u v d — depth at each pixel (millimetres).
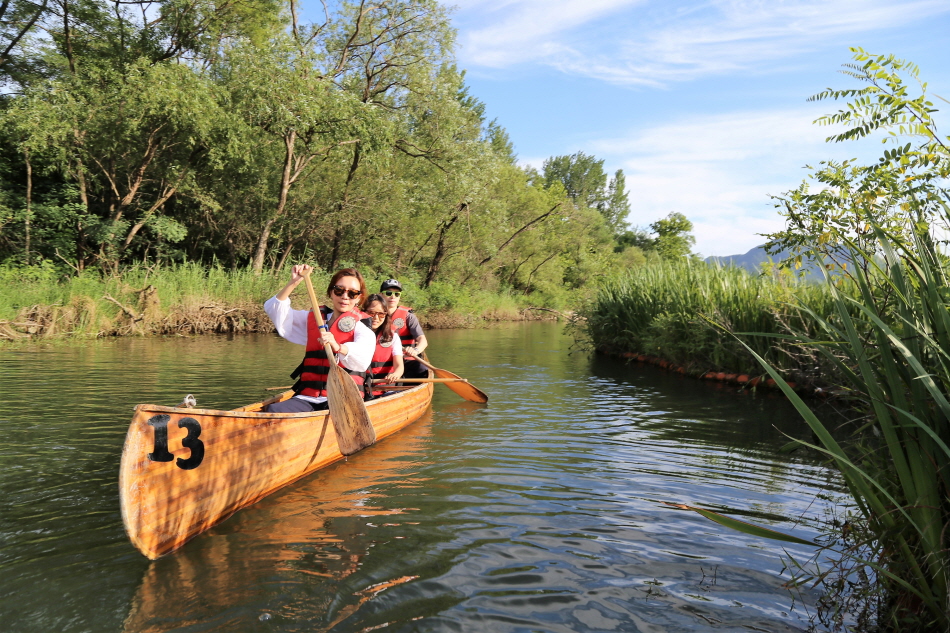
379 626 2209
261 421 3455
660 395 7387
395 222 23625
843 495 3701
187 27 18594
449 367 10188
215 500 3098
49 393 6391
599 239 55562
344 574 2607
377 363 5574
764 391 7625
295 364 9156
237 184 20406
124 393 6449
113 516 3205
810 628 2205
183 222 20406
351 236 23812
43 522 3117
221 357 9992
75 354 9820
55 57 18219
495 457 4539
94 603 2340
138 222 17500
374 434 4086
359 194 22453
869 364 2172
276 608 2320
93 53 18562
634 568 2699
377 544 2930
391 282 6695
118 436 4688
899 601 2172
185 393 6504
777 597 2434
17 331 12016
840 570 2385
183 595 2412
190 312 14984
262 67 16938
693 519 3299
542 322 29750
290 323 4301
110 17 18172
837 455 2092
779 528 3160
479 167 24078
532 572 2652
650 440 5082
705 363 9117
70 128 15102
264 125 18078
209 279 16609
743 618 2275
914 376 2139
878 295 2930
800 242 5262
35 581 2510
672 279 10766
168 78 15609
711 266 10125
